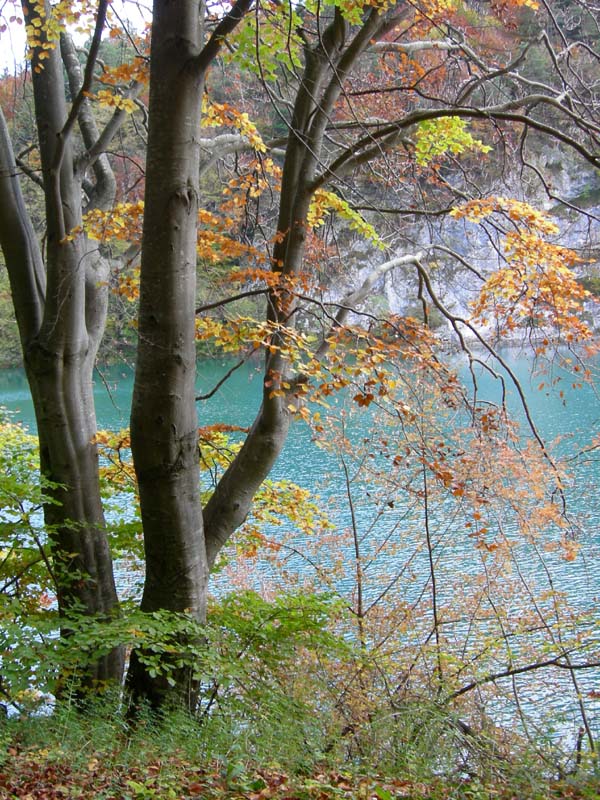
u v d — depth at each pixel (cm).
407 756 430
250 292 627
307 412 586
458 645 744
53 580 682
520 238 643
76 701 575
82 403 701
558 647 608
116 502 1305
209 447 824
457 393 707
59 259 667
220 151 779
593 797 384
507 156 830
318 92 703
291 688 581
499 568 809
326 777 387
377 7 589
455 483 660
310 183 659
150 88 544
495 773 435
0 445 864
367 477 873
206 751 429
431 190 976
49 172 644
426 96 634
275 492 850
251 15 589
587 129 613
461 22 794
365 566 866
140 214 676
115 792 351
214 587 1088
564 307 654
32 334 693
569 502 1022
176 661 577
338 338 562
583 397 1705
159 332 565
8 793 336
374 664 620
